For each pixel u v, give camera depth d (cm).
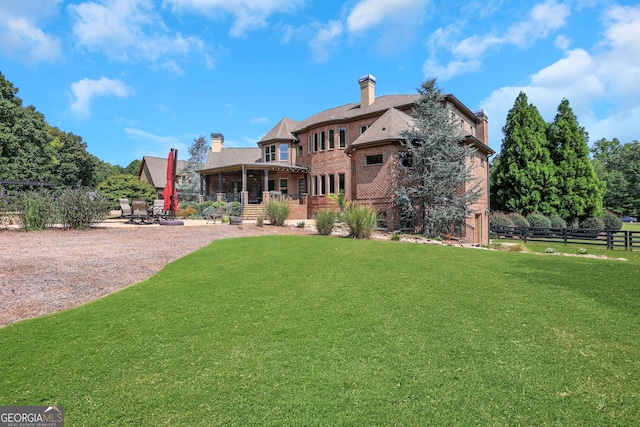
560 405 248
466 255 896
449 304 479
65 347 336
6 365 299
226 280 601
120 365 302
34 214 1130
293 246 982
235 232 1337
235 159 3394
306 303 480
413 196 1661
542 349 339
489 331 383
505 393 263
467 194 1561
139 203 1573
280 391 264
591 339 363
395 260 799
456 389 268
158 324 398
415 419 231
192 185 3716
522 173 2850
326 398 255
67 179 3575
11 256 712
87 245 896
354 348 339
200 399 253
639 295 527
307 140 2853
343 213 1491
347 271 677
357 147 1964
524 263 792
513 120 2986
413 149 1608
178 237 1119
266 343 350
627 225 4250
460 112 2269
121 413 235
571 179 2784
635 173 4950
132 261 735
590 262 817
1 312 426
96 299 496
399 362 311
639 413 238
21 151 2930
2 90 3070
